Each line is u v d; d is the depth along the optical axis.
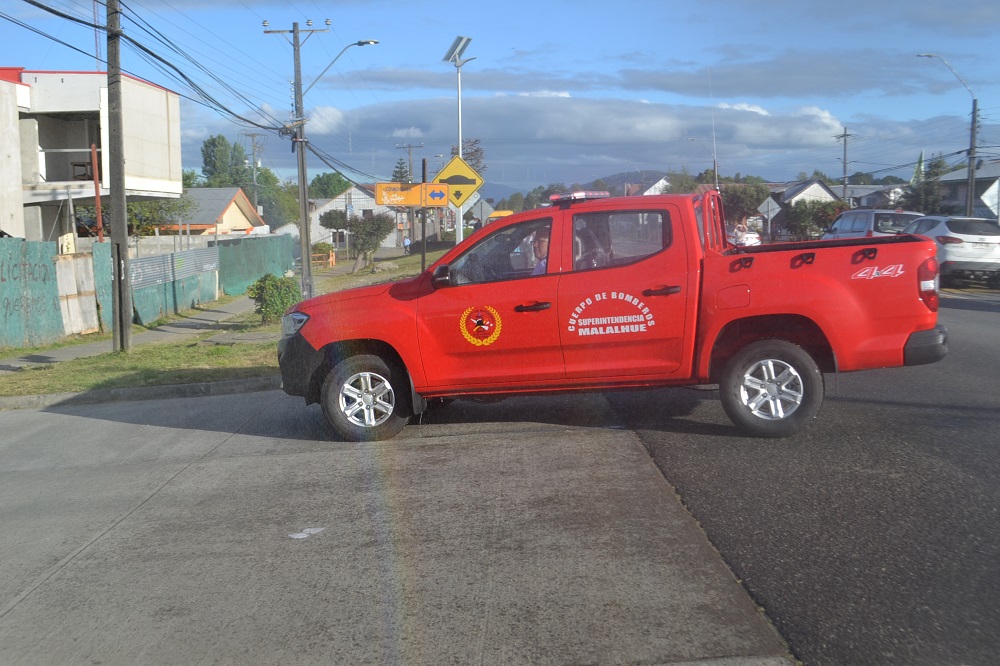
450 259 7.23
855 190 78.12
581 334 6.95
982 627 3.82
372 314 7.28
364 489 6.18
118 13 15.13
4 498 6.65
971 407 7.70
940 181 52.47
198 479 6.77
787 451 6.49
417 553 4.95
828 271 6.58
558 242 7.04
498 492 5.93
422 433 7.70
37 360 16.67
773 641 3.79
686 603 4.17
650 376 6.96
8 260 18.30
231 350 14.66
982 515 5.07
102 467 7.42
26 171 26.44
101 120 26.81
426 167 23.28
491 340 7.08
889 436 6.79
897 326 6.55
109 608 4.48
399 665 3.74
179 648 4.01
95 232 36.69
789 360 6.68
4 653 4.06
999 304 17.86
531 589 4.40
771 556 4.64
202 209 63.22
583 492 5.83
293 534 5.38
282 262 46.44
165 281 27.33
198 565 4.98
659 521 5.23
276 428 8.45
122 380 11.48
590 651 3.78
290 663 3.82
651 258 6.87
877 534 4.86
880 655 3.64
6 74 26.69
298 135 28.11
